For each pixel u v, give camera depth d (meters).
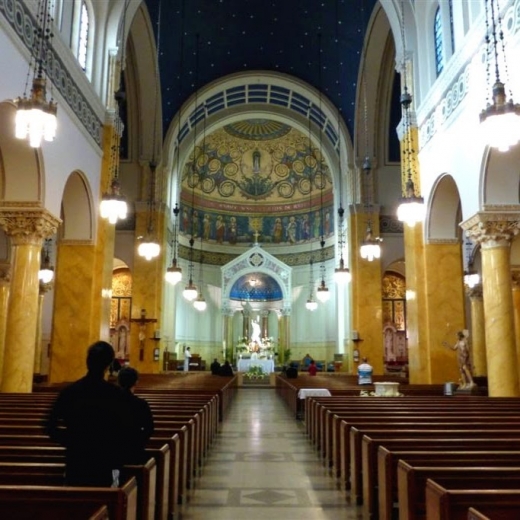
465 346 13.12
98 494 3.12
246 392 24.16
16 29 9.78
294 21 22.47
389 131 23.81
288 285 33.78
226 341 33.84
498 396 11.10
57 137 11.79
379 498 5.13
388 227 23.52
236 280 34.62
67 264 14.31
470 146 11.88
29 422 6.37
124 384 4.59
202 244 34.41
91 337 14.07
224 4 21.48
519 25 9.98
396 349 29.56
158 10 20.72
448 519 3.13
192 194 33.81
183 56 23.31
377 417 7.31
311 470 7.73
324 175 33.31
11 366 11.09
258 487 6.73
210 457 8.66
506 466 4.36
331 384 16.02
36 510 3.08
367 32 21.36
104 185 14.85
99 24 15.07
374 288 23.02
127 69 22.55
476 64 11.62
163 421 7.01
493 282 11.44
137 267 23.12
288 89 25.72
